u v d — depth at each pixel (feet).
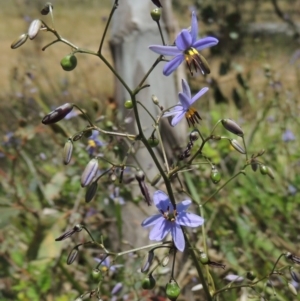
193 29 6.97
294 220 16.02
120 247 13.60
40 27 6.95
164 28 13.75
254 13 25.70
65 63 6.81
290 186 15.93
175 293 7.14
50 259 13.64
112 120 13.79
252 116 20.70
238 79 21.15
